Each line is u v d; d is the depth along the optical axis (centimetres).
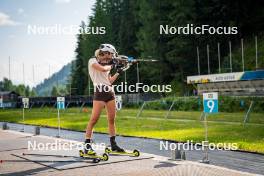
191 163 695
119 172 618
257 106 2803
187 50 5159
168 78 5716
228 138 1242
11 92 7538
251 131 1445
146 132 1533
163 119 2344
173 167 656
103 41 7194
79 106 5772
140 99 4975
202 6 5300
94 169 645
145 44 5756
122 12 7200
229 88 3303
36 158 757
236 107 2952
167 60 5550
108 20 7319
